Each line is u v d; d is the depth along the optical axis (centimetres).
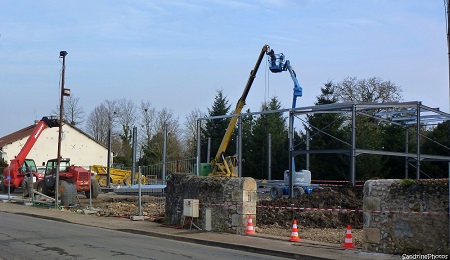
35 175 3347
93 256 1163
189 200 1734
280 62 3488
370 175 4016
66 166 3198
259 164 5834
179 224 1822
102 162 7044
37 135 3528
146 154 6450
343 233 1644
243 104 3712
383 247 1251
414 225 1203
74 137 6862
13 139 6588
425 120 3206
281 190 3347
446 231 1151
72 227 1823
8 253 1177
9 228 1700
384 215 1255
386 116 3344
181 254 1241
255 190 1648
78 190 3128
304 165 4884
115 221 2011
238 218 1620
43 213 2322
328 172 4403
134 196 3344
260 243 1413
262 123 6072
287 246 1361
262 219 1908
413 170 3978
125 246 1352
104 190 3606
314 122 4497
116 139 8356
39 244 1337
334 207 2222
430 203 1182
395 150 4006
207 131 6731
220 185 1684
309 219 1894
